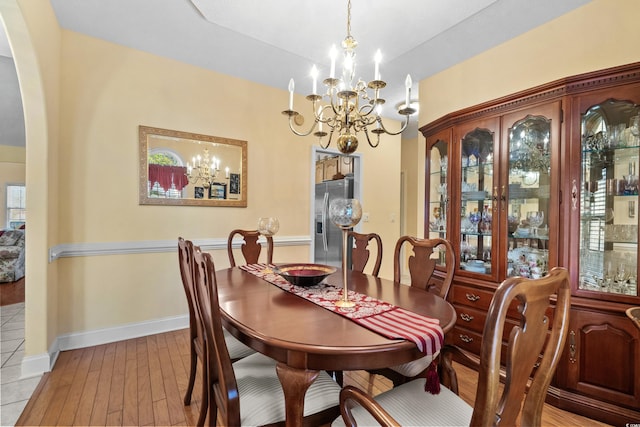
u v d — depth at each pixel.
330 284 1.79
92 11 2.21
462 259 2.43
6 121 5.76
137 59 2.74
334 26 2.29
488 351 0.70
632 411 1.65
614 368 1.69
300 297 1.50
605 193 1.84
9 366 2.21
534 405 0.92
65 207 2.44
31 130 2.07
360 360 0.99
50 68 2.18
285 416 1.06
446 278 1.71
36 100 2.04
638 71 1.63
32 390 1.90
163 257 2.90
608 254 1.83
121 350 2.47
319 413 1.15
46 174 2.12
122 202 2.69
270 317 1.21
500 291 0.70
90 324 2.56
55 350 2.34
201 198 3.07
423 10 2.08
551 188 1.92
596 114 1.84
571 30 2.12
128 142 2.71
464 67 2.84
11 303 3.79
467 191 2.44
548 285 0.77
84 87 2.52
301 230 3.78
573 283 1.81
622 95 1.69
